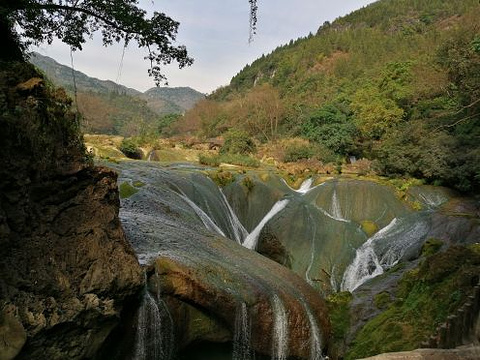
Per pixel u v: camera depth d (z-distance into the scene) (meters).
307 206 17.34
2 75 5.48
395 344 8.33
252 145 31.95
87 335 5.80
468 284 8.30
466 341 5.52
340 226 16.47
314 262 15.16
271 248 16.02
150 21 7.97
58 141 6.15
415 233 15.16
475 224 13.51
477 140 18.81
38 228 5.62
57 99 6.31
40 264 5.45
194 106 70.38
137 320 7.01
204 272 8.28
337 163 26.16
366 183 18.30
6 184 5.20
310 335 9.55
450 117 20.98
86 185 6.49
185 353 7.96
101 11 7.63
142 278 6.91
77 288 5.81
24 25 7.30
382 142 24.89
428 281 9.28
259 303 8.61
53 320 5.27
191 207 14.02
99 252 6.26
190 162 22.66
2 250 4.99
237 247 11.74
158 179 14.99
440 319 8.13
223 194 17.16
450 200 18.14
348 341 9.74
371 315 10.16
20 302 5.01
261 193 17.89
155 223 10.73
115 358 6.70
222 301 8.02
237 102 58.09
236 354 8.41
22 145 5.45
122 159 20.28
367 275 14.59
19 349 4.66
